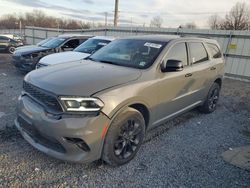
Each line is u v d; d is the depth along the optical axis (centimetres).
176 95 402
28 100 311
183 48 430
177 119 513
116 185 280
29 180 277
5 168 295
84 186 275
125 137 312
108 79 305
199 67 464
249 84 1073
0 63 1235
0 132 385
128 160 325
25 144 354
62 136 268
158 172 311
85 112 270
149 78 340
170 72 379
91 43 799
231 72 1231
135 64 368
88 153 279
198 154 366
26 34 2981
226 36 1227
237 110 623
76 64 381
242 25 4334
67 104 268
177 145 390
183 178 303
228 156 366
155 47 393
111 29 1819
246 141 427
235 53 1203
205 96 523
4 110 489
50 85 289
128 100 301
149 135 420
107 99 280
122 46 431
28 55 845
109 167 314
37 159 319
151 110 348
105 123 280
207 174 315
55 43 929
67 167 307
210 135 442
